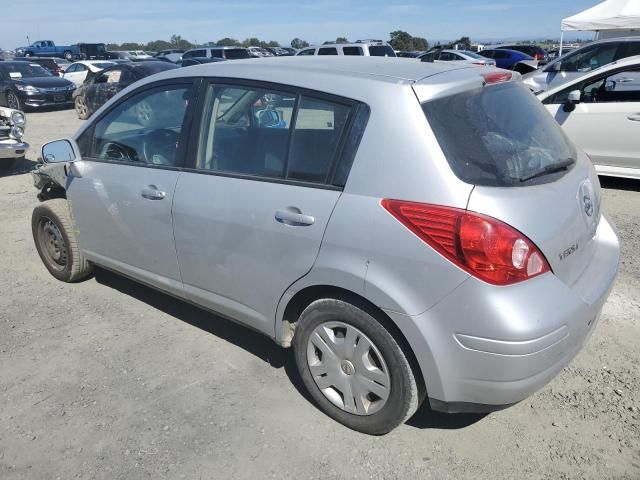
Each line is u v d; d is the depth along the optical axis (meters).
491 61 22.27
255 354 3.36
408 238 2.23
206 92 3.03
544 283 2.21
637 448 2.54
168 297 4.09
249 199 2.74
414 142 2.27
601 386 2.98
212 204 2.89
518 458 2.51
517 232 2.14
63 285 4.31
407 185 2.26
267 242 2.68
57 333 3.61
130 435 2.69
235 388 3.03
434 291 2.20
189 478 2.43
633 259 4.59
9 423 2.78
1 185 7.66
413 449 2.57
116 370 3.21
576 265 2.52
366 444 2.61
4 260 4.84
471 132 2.35
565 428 2.68
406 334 2.30
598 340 3.41
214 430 2.71
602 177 7.23
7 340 3.54
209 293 3.12
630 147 6.48
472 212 2.13
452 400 2.34
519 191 2.24
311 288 2.61
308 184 2.55
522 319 2.10
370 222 2.32
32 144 11.13
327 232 2.44
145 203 3.25
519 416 2.77
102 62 21.88
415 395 2.43
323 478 2.42
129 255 3.55
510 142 2.46
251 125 2.82
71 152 3.67
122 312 3.88
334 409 2.71
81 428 2.74
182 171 3.09
